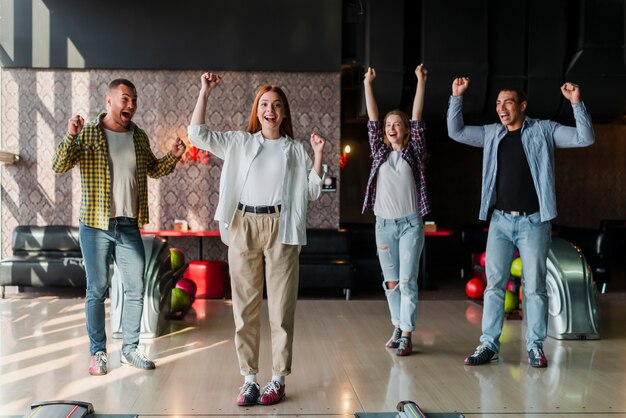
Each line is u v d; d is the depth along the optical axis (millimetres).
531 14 8711
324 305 6703
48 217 8008
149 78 8102
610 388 3602
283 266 3234
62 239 7734
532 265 4086
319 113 8219
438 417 3086
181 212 8156
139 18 8023
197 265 7414
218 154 3297
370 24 8406
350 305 6711
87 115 8031
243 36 8117
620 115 9023
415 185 4445
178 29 8062
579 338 5016
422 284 8789
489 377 3826
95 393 3434
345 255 7926
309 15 8156
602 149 13719
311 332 5234
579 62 8648
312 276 7547
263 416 3072
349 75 10039
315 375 3854
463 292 8359
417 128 4496
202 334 5121
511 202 4086
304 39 8156
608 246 8594
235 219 3227
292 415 3094
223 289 7469
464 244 10281
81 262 7348
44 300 6918
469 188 13562
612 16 8539
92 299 3857
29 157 8008
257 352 3332
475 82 8547
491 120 9281
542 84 8734
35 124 8000
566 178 13680
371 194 4578
